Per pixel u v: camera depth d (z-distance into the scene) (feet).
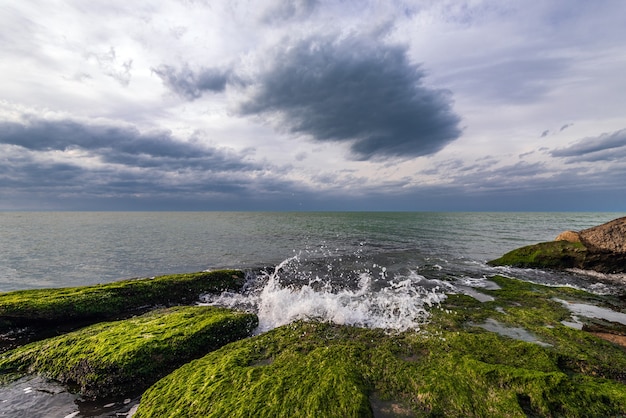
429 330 26.11
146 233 126.62
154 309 35.76
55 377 20.99
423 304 34.45
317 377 18.17
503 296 38.09
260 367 19.61
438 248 82.12
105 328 27.02
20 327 29.99
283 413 15.34
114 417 17.42
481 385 17.71
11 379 21.02
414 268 56.95
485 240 99.71
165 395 17.81
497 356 21.21
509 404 16.03
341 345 22.89
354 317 29.91
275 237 108.78
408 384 18.07
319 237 108.68
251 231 135.23
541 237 109.40
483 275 50.85
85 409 18.16
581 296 38.17
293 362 20.24
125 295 36.11
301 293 38.40
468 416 15.53
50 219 281.33
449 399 16.60
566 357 20.94
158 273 55.21
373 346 23.00
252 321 28.55
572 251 53.57
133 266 60.44
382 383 18.31
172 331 24.68
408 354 21.90
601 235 50.67
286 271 54.85
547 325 27.78
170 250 79.20
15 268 58.18
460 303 34.71
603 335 25.70
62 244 89.92
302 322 28.45
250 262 63.93
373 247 84.02
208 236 113.29
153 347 22.12
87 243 92.53
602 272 51.65
